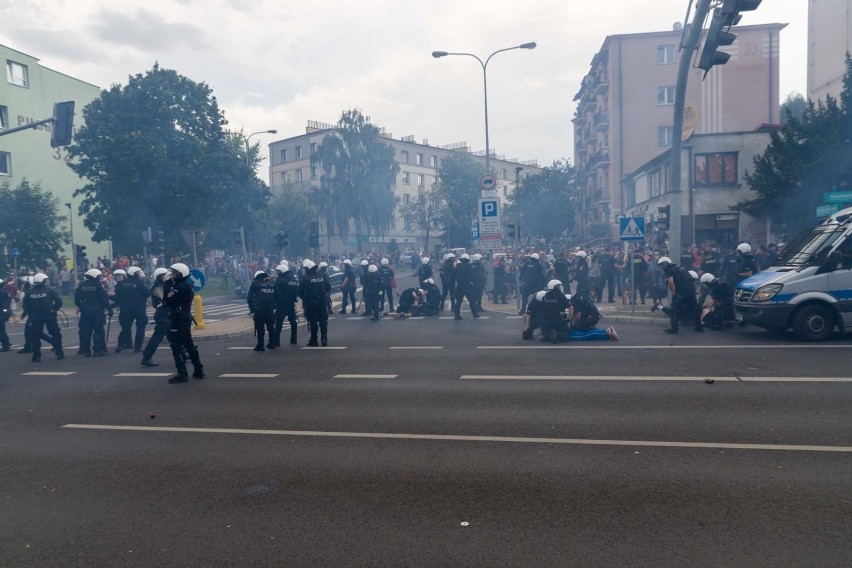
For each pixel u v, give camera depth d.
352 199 67.69
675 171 16.70
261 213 64.06
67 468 6.16
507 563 3.97
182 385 10.33
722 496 4.94
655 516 4.60
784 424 6.88
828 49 37.12
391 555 4.13
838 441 6.27
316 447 6.58
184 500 5.22
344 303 22.88
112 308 15.32
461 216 72.62
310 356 13.00
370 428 7.26
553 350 12.54
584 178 64.25
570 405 8.04
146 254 33.41
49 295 14.05
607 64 52.44
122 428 7.66
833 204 18.97
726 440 6.38
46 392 10.23
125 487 5.57
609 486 5.22
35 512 5.07
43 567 4.14
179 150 39.16
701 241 36.25
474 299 19.45
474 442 6.59
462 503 4.96
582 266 20.78
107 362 13.41
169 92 39.22
